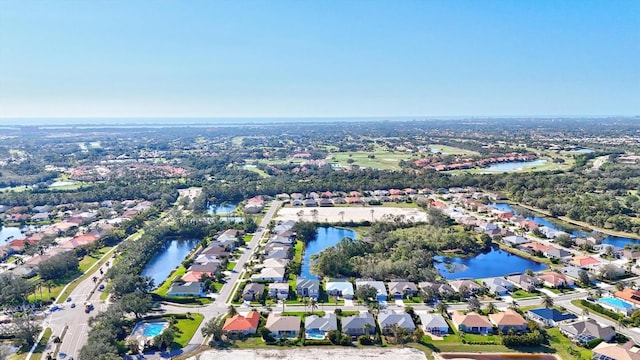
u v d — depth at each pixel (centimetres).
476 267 18888
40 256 19162
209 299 15288
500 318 13100
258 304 14900
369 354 11725
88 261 19375
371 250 19875
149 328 13200
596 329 12394
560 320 13350
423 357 11588
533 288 15900
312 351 11906
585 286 16250
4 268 18838
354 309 14462
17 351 11969
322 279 17262
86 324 13438
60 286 16475
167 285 16625
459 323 13012
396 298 15300
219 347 12112
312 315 13762
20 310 14238
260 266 18262
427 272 16725
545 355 11675
